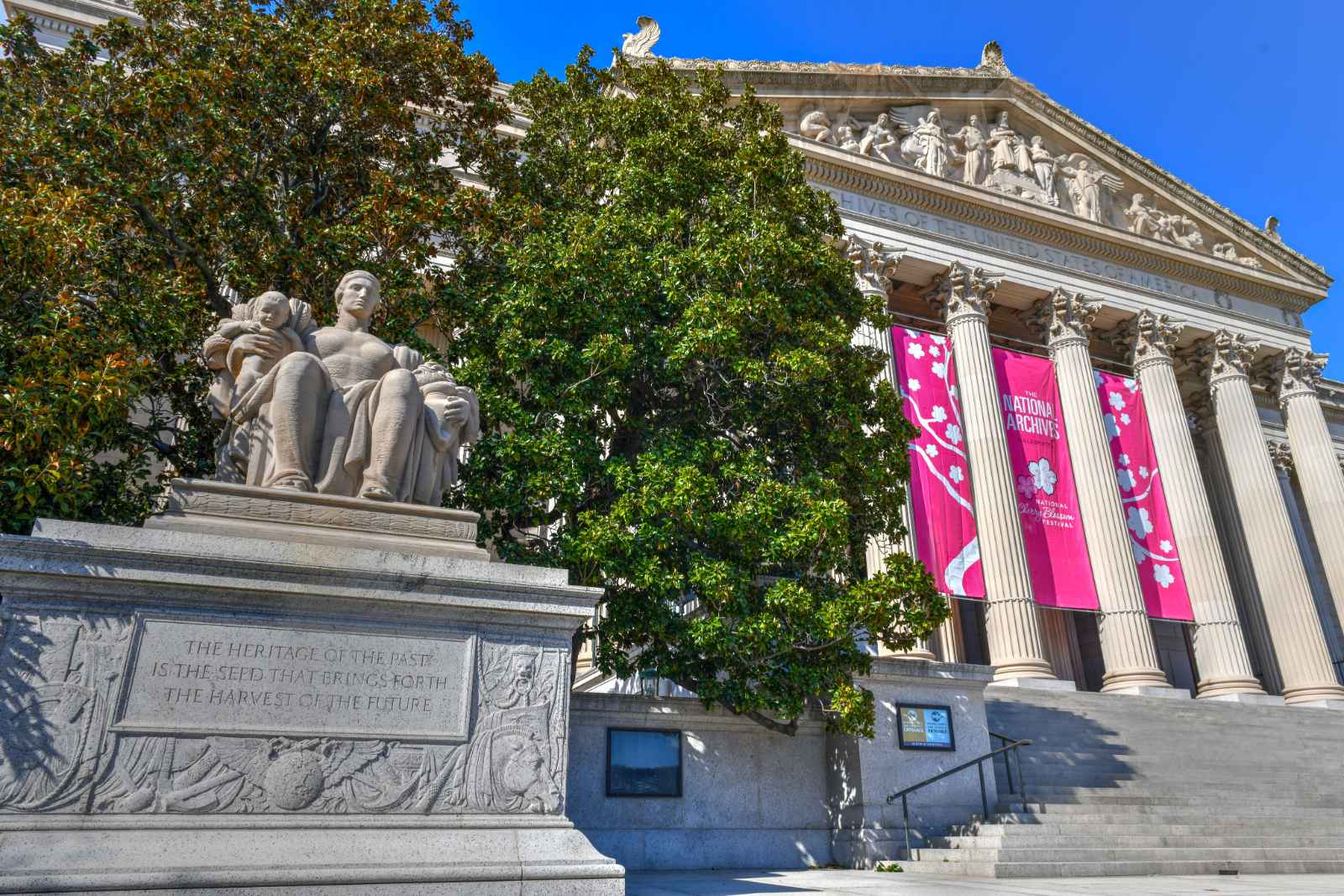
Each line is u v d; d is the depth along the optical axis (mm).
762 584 13891
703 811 13195
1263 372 37750
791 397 14227
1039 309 32500
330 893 5398
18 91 13094
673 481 12641
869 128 32500
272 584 6145
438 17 16312
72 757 5438
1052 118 35844
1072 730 19984
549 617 6898
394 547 6797
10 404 8641
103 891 4988
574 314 13516
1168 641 36781
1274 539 32250
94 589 5801
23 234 9914
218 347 7391
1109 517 28031
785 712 12555
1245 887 10445
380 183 13633
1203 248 37438
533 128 17375
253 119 13484
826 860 13836
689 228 15516
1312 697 29578
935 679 15367
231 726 5812
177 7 14797
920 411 26344
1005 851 12359
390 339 13438
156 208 12648
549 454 12656
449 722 6383
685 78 18453
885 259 29562
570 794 12406
